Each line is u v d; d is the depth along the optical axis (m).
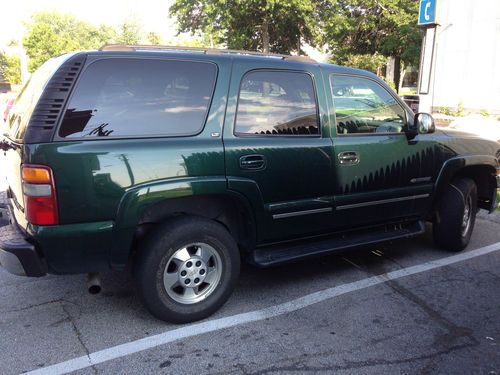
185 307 3.44
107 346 3.19
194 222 3.37
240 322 3.52
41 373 2.90
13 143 3.18
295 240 3.95
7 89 45.69
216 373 2.91
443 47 17.28
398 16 23.20
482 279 4.35
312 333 3.38
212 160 3.35
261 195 3.59
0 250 3.04
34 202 2.92
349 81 4.14
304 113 3.83
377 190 4.23
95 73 3.10
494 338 3.35
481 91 16.47
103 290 4.02
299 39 26.47
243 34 24.47
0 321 3.50
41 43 43.34
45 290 4.02
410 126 4.42
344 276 4.39
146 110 3.22
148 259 3.26
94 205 3.01
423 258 4.86
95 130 3.06
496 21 15.80
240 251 3.88
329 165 3.89
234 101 3.51
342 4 23.98
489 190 5.37
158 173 3.17
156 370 2.94
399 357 3.10
